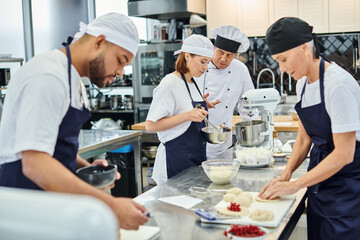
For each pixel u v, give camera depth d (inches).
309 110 71.7
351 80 66.2
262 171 87.7
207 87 135.9
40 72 49.6
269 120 110.5
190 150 102.2
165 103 99.7
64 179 47.0
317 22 225.6
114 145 139.3
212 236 54.2
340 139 65.3
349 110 64.1
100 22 54.6
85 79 264.7
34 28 252.5
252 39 247.4
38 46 255.4
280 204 65.5
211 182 80.8
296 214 65.1
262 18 233.3
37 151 47.3
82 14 280.8
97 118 269.1
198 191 72.4
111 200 47.2
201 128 105.0
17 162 54.0
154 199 70.2
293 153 81.3
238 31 125.2
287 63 69.3
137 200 69.7
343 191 70.0
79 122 56.0
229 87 135.5
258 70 250.4
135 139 152.5
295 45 67.5
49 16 260.8
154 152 218.2
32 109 47.7
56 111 49.9
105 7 279.0
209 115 135.8
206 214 59.7
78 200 22.1
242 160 90.8
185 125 101.2
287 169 78.6
